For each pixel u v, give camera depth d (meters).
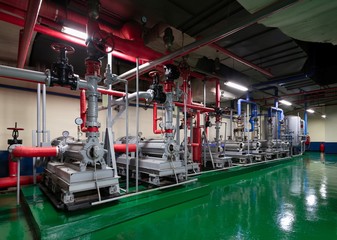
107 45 2.57
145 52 2.90
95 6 2.32
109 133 2.84
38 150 2.69
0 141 4.11
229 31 2.29
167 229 2.21
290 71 6.47
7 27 2.87
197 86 6.46
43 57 3.85
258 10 2.00
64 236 1.84
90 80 2.43
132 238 2.00
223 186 4.22
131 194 2.61
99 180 2.38
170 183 3.23
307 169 6.43
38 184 3.24
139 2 3.10
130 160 3.67
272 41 4.48
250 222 2.41
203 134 5.29
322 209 2.85
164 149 3.21
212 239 2.00
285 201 3.21
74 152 2.57
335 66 5.13
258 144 6.78
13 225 2.13
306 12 1.98
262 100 9.40
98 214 2.10
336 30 2.31
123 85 5.42
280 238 2.03
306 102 11.23
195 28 3.81
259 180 4.81
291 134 9.80
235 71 6.35
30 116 4.48
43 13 2.42
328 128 12.31
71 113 5.07
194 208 2.85
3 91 4.19
